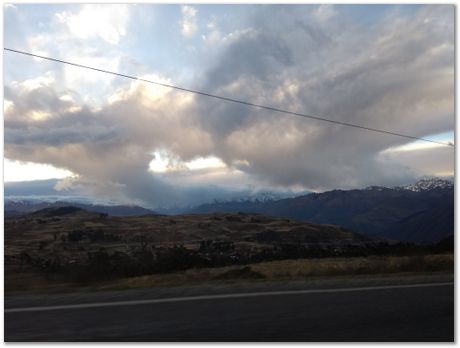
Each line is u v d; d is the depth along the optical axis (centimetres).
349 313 1020
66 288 1445
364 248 3938
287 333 841
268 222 14175
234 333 835
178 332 836
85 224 12788
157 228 12506
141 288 1393
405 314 1023
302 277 1814
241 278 1795
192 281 1633
